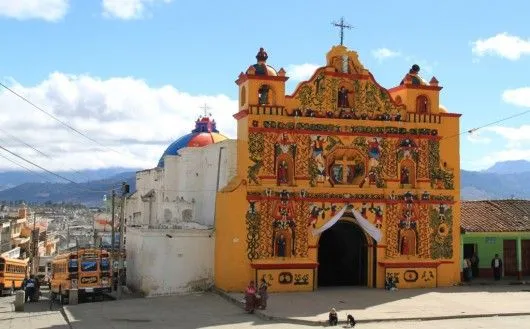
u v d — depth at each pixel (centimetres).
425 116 3759
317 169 3569
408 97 3741
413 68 3800
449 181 3781
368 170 3647
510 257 4125
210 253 3625
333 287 3653
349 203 3597
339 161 3647
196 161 4556
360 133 3644
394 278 3622
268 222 3491
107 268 3747
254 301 2944
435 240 3731
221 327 2608
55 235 10438
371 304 3088
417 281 3666
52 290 4034
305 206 3544
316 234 3534
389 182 3666
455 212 3784
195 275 3597
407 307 3009
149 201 5131
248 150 3481
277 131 3519
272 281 3459
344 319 2736
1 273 4578
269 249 3484
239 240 3450
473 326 2617
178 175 4734
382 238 3644
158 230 3581
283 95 3541
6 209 10406
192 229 3609
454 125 3812
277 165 3525
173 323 2698
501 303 3131
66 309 3147
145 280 3572
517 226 4000
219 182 4047
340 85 3653
